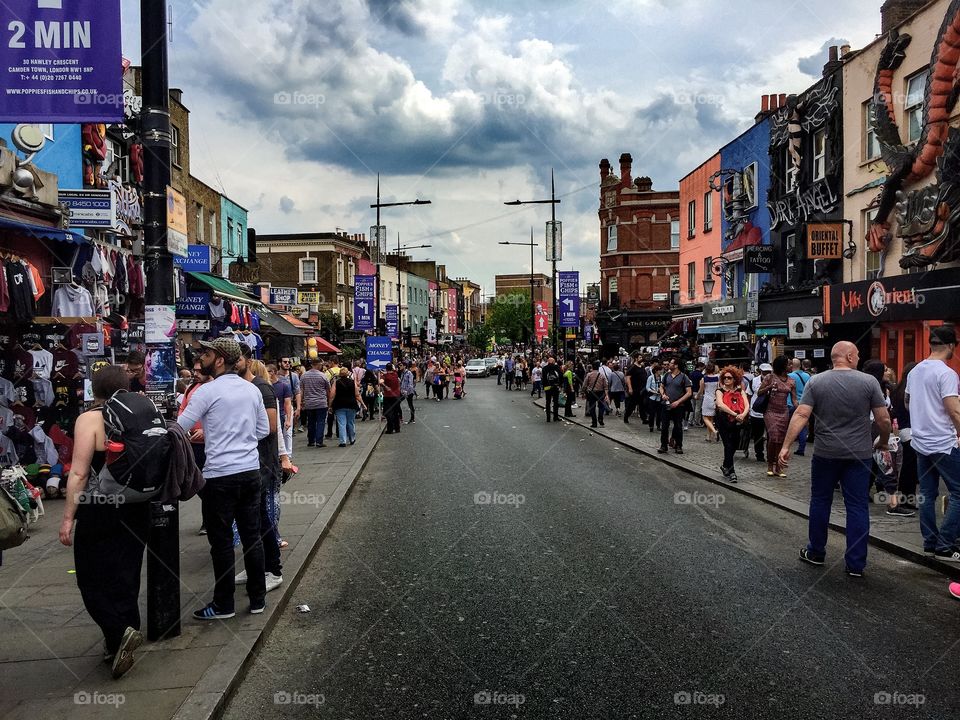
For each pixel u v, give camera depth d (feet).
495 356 273.54
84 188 43.93
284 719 12.49
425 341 250.16
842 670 14.07
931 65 46.73
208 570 21.07
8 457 31.19
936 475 21.40
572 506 30.32
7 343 32.42
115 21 22.65
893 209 51.88
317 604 18.60
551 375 73.72
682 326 103.09
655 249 144.87
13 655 14.73
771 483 34.99
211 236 83.51
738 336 79.00
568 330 127.85
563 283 100.53
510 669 14.32
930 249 46.85
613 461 44.47
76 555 14.08
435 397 120.98
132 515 14.28
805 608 17.60
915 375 21.52
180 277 55.47
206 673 13.69
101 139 46.39
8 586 19.45
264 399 20.26
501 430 64.69
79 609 17.56
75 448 13.89
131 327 45.62
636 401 67.41
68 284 36.24
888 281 50.37
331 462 44.29
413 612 17.76
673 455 45.60
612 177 151.84
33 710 12.26
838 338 59.67
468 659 14.85
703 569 20.98
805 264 67.31
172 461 14.57
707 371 54.03
